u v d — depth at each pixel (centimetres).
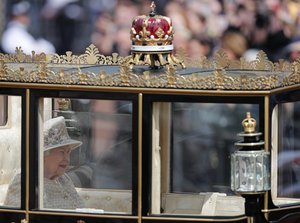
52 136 2388
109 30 3925
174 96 2275
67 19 3916
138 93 2286
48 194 2386
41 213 2342
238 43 3884
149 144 2288
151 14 2389
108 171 2353
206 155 2339
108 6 3919
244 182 2153
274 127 2314
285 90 2319
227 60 2619
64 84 2325
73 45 3931
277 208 2325
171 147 2338
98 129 2348
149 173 2289
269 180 2195
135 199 2292
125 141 2316
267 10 3891
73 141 2383
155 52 2366
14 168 2462
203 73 2355
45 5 3912
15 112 2491
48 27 3922
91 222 2317
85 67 2481
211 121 2311
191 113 2309
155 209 2306
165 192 2350
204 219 2269
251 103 2267
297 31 3916
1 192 2467
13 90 2358
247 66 2600
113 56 2645
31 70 2359
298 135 2400
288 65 2555
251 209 2178
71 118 2375
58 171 2398
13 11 3906
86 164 2381
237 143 2173
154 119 2294
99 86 2305
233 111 2291
